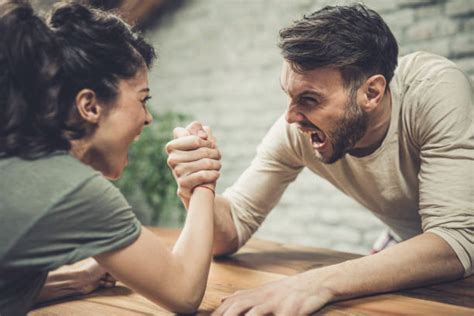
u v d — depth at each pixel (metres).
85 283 1.09
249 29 3.50
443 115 1.15
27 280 0.78
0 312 0.76
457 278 1.10
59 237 0.75
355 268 1.02
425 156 1.18
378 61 1.14
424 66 1.24
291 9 3.30
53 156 0.78
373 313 0.94
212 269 1.29
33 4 0.88
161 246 0.85
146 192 3.42
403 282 1.03
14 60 0.75
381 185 1.35
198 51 3.75
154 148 3.40
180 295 0.86
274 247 1.57
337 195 3.09
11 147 0.75
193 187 1.07
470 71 2.62
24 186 0.74
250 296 0.97
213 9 3.67
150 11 3.77
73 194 0.75
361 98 1.14
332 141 1.17
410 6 2.79
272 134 1.44
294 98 1.13
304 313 0.92
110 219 0.78
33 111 0.77
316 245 3.16
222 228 1.36
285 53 1.09
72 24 0.82
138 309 1.00
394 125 1.24
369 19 1.15
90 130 0.84
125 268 0.81
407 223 1.49
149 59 0.95
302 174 3.22
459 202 1.09
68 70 0.79
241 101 3.54
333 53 1.07
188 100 3.81
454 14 2.66
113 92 0.85
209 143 1.13
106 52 0.84
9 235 0.72
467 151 1.12
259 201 1.44
